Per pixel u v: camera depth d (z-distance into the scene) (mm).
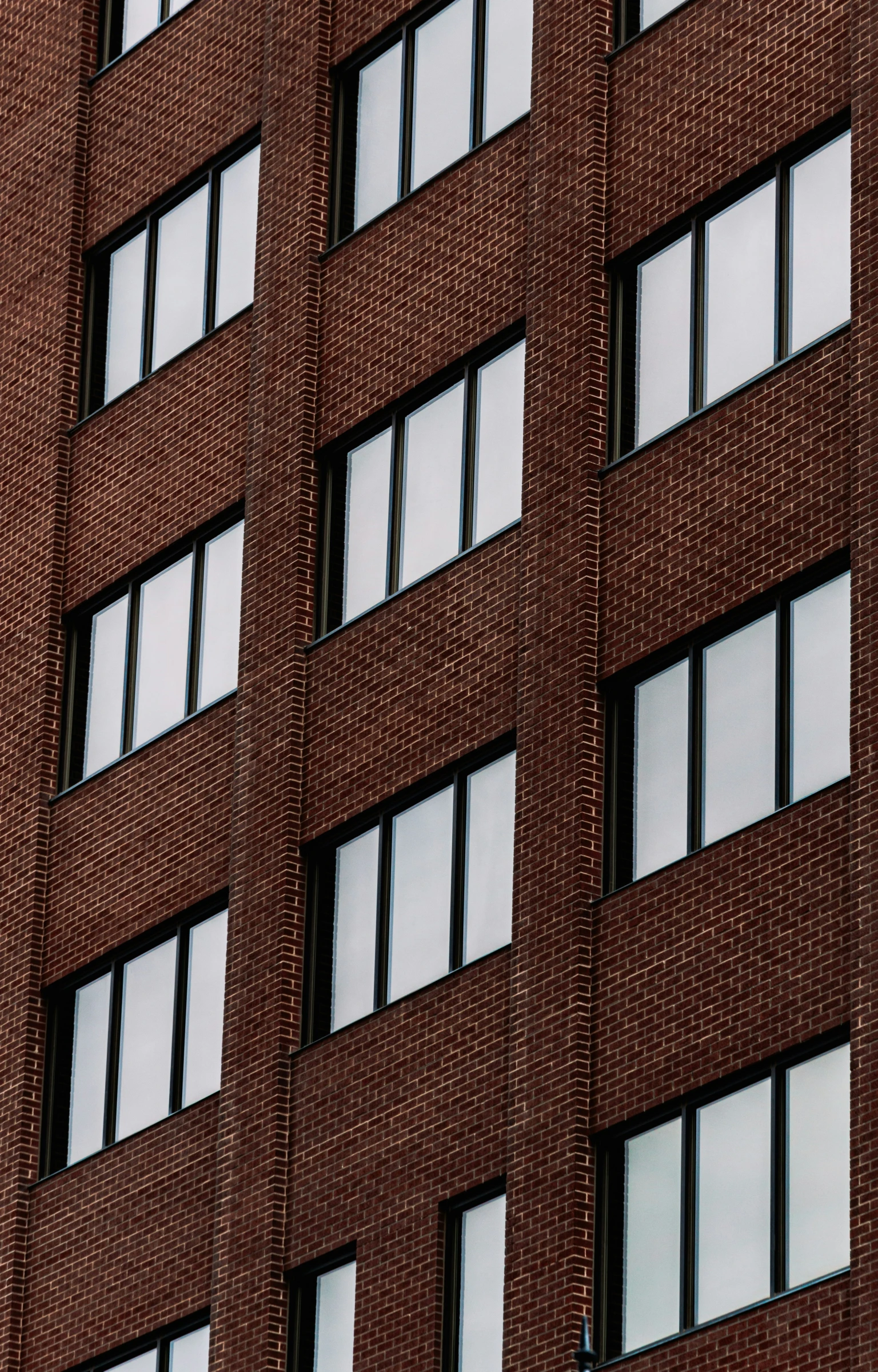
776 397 39250
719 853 38188
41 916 50375
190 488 49719
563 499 41938
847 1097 35812
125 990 48656
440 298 45469
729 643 39344
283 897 45000
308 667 46031
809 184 39844
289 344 47844
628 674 40688
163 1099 47188
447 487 44750
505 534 43031
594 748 40656
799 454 38719
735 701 39031
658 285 41969
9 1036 50000
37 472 53094
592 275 42469
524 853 40969
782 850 37281
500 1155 40156
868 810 35938
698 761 39344
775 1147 36500
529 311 43375
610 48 43656
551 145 43719
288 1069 44219
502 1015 40844
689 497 40250
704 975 37906
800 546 38344
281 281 48406
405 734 43906
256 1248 43469
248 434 48469
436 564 44594
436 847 43188
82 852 49969
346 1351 42062
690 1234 37406
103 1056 48781
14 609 52688
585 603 41156
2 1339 48156
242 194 50656
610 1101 38812
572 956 39656
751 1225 36656
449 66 46812
